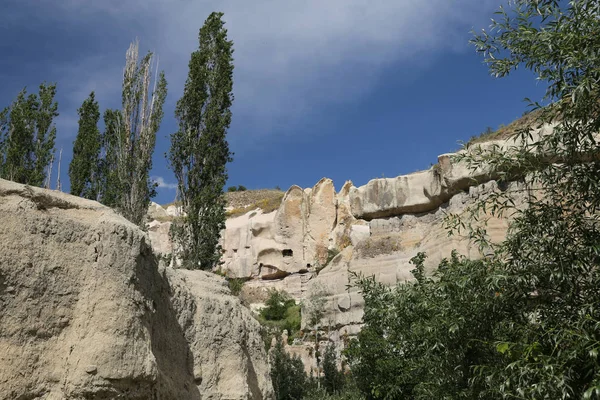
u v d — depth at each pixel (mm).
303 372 39094
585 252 9477
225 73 28375
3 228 7980
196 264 25391
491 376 9430
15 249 7961
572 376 8344
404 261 45438
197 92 27797
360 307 47312
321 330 49094
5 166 27391
